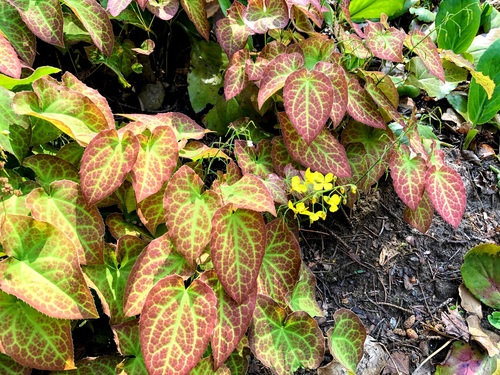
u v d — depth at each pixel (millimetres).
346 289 415
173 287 311
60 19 386
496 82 471
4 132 332
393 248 435
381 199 455
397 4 516
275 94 422
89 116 343
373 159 417
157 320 303
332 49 409
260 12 414
